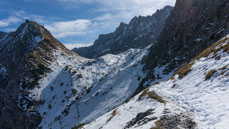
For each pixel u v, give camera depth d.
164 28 139.25
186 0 116.06
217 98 19.45
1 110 183.88
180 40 102.69
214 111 17.56
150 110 26.08
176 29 117.19
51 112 155.75
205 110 18.84
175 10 131.75
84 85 189.38
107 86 144.12
